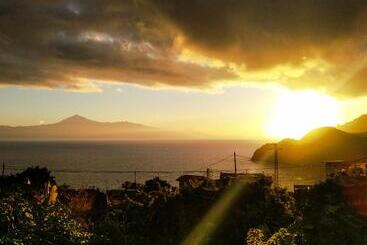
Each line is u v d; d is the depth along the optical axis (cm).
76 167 17338
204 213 2427
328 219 1445
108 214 2672
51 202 1374
